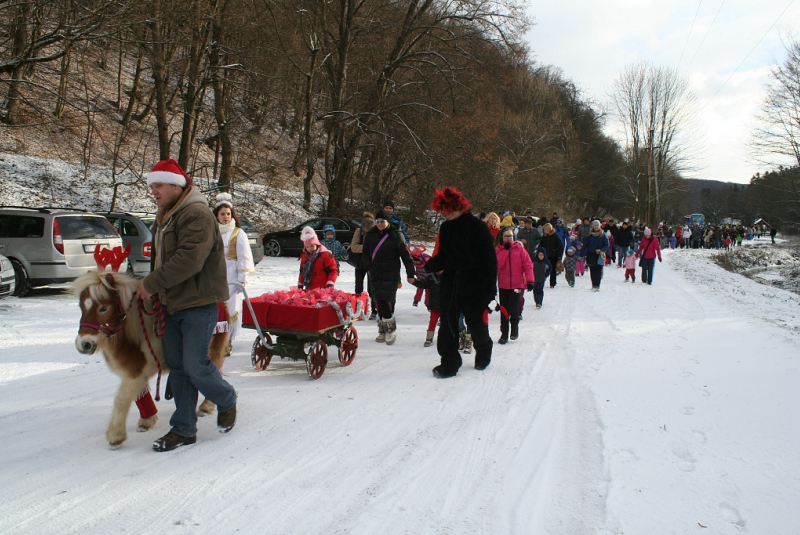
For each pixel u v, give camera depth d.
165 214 4.35
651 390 5.98
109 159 21.94
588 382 6.31
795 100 34.94
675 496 3.64
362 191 30.62
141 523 3.32
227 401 4.60
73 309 9.84
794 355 7.53
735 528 3.26
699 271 22.55
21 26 14.35
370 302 10.61
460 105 27.91
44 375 6.27
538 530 3.28
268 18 23.22
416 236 28.36
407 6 28.00
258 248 16.73
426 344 8.32
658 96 58.56
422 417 5.20
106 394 5.73
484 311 6.80
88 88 19.73
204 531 3.24
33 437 4.58
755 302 13.44
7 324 8.51
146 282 4.03
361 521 3.38
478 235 6.62
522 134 43.25
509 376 6.63
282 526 3.31
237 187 27.22
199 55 18.86
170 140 20.08
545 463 4.21
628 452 4.36
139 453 4.31
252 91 21.92
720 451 4.37
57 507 3.48
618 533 3.21
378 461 4.23
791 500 3.58
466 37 26.86
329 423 5.00
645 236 17.16
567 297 13.89
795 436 4.66
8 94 15.78
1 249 10.82
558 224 17.25
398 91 26.77
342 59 25.83
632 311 11.68
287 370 6.83
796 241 48.03
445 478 3.96
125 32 15.53
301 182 32.41
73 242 11.04
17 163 20.56
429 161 26.50
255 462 4.18
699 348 8.03
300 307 6.26
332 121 26.44
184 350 4.32
